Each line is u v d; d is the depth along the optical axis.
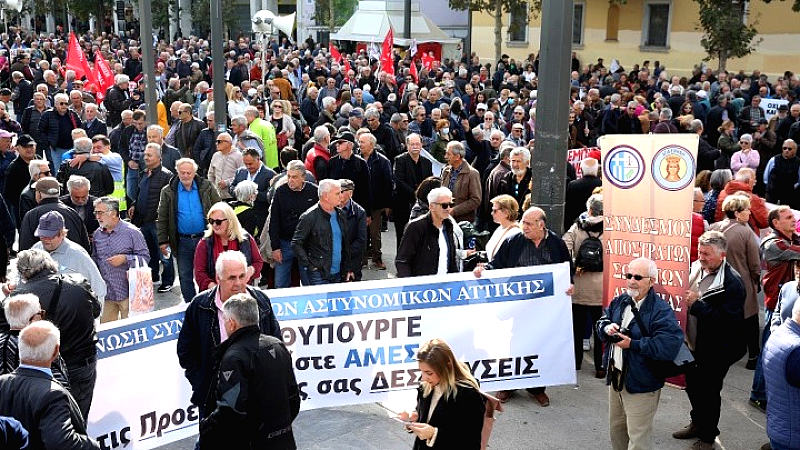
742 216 7.84
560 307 7.16
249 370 4.73
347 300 6.83
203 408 5.64
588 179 9.56
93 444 4.48
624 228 6.91
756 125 17.88
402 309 6.93
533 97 18.47
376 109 13.97
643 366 5.68
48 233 6.52
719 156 14.18
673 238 6.72
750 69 30.22
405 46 28.05
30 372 4.49
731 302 6.30
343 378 6.92
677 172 6.64
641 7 33.16
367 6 32.47
